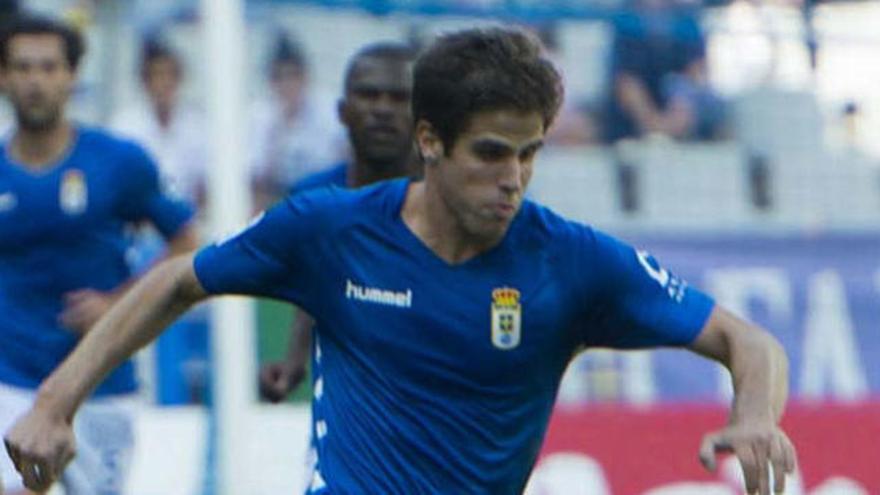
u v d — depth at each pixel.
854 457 32.38
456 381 15.66
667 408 31.95
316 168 34.34
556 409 31.61
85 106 35.12
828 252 33.47
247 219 32.12
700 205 34.75
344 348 15.98
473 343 15.58
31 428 15.68
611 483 31.53
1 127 34.75
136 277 28.47
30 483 15.81
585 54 35.06
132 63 35.53
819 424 32.41
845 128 35.16
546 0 34.16
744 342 15.43
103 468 28.67
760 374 15.14
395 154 24.91
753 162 34.94
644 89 35.12
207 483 30.50
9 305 27.64
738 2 35.19
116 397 28.56
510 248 15.60
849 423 32.50
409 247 15.67
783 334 33.06
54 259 27.61
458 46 14.92
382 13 33.19
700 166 34.88
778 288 33.19
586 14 34.50
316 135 34.44
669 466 31.78
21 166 27.52
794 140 35.06
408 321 15.65
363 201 15.88
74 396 15.90
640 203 34.78
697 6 35.19
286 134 34.28
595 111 35.03
